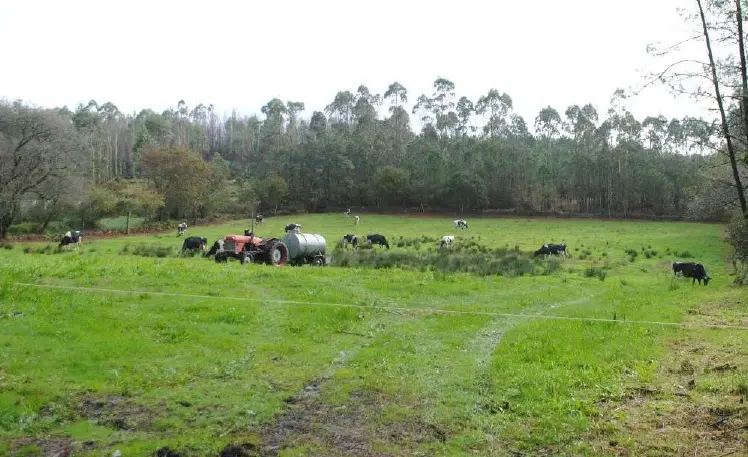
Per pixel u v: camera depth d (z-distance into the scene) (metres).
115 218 69.12
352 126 131.50
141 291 15.15
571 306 17.70
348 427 7.61
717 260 37.06
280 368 10.01
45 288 14.04
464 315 15.01
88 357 9.51
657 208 78.56
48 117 52.47
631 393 9.08
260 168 109.50
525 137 115.44
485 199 83.44
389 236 56.72
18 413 7.41
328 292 16.75
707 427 7.60
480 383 9.52
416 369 10.19
